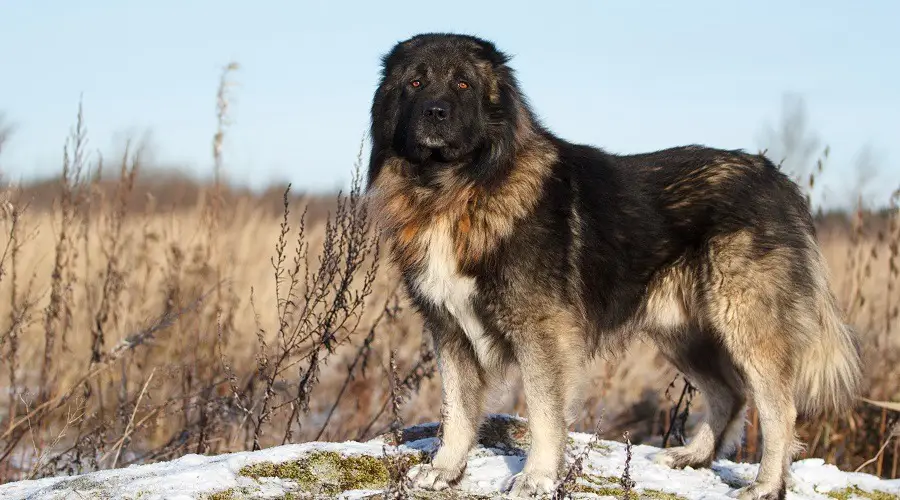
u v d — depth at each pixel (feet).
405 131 15.29
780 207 16.26
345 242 18.76
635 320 16.74
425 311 15.30
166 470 13.58
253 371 21.74
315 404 26.20
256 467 13.70
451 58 15.12
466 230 14.49
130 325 23.68
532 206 14.44
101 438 19.01
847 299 24.82
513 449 16.43
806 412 17.70
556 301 14.28
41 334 25.77
